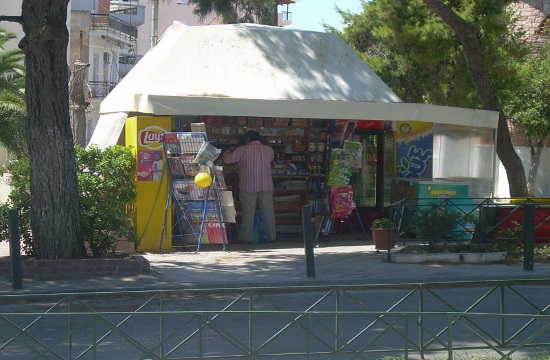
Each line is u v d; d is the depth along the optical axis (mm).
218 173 15414
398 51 20922
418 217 14414
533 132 25094
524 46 21438
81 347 8430
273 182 17375
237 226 16969
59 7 12039
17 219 11461
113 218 12961
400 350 7230
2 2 32344
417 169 18344
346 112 15625
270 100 15156
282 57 17109
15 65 23688
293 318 8133
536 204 15055
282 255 14867
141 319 9781
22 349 8289
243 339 8711
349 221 17656
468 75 20219
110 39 49281
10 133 21938
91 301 11055
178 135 15086
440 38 20078
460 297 11570
